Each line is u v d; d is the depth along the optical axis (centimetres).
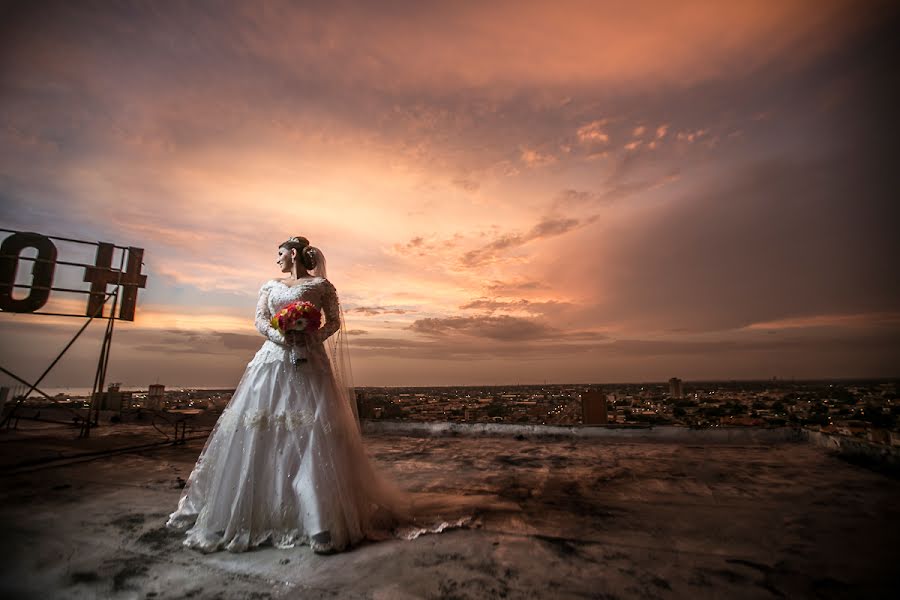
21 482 361
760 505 297
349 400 299
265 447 244
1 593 172
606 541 229
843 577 185
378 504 272
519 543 227
